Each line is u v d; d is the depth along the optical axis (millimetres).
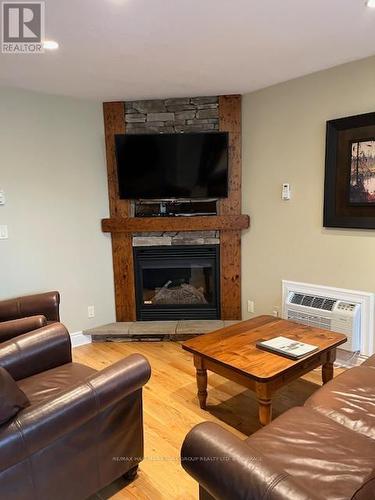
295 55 2562
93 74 2820
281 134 3277
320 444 1349
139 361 1698
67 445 1488
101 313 3852
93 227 3717
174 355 3342
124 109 3609
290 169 3248
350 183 2826
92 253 3732
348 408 1596
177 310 3920
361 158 2744
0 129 3074
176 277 4047
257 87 3326
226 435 1167
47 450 1415
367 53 2564
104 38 2197
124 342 3711
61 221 3494
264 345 2270
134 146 3566
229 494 1011
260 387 1956
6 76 2826
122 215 3764
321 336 2438
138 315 3932
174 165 3596
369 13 1967
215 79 3047
